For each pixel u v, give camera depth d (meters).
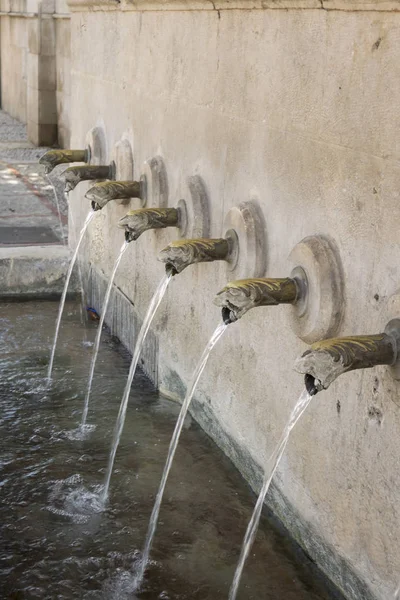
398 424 2.72
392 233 2.68
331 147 3.02
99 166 5.62
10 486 3.95
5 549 3.48
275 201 3.51
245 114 3.74
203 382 4.45
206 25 4.08
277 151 3.46
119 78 5.50
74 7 6.32
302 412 3.04
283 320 3.50
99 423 4.63
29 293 6.75
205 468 4.14
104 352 5.70
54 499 3.85
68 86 12.18
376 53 2.71
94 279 6.43
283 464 3.59
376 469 2.87
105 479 4.04
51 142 13.23
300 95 3.23
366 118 2.79
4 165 11.45
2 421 4.61
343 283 3.00
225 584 3.29
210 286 4.22
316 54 3.09
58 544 3.52
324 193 3.10
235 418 4.08
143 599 3.20
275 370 3.61
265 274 3.65
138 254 5.36
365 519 2.96
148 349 5.24
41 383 5.14
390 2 2.58
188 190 4.26
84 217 6.59
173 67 4.55
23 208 8.82
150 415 4.74
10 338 5.87
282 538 3.58
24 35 14.96
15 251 6.86
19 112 15.98
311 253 3.06
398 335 2.65
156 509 3.61
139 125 5.17
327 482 3.21
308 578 3.32
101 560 3.43
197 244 3.75
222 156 4.02
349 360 2.60
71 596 3.21
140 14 4.99
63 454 4.27
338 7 2.88
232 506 3.82
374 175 2.76
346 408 3.04
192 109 4.33
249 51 3.65
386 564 2.85
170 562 3.42
